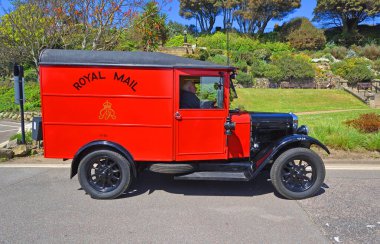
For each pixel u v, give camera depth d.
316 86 27.00
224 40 34.59
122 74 4.87
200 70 4.94
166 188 5.48
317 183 4.96
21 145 7.64
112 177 5.02
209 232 3.84
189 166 5.04
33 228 3.95
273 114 5.60
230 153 5.27
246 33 41.81
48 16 10.74
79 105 4.91
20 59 13.28
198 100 5.05
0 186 5.53
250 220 4.19
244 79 25.80
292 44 39.12
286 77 26.78
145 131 4.97
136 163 5.23
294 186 5.01
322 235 3.76
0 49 12.82
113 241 3.63
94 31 10.66
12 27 11.56
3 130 13.95
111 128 4.96
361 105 20.62
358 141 7.82
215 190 5.39
